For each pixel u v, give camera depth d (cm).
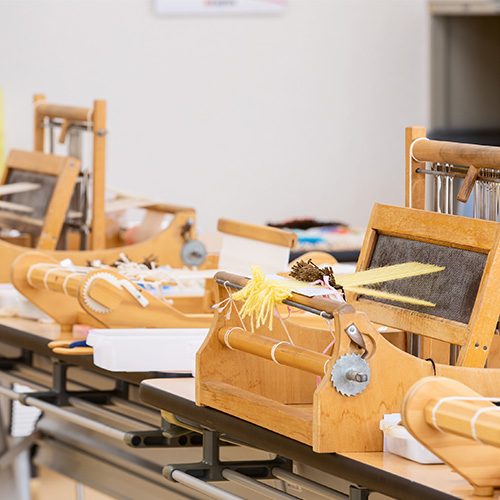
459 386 174
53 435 381
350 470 188
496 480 171
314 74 846
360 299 251
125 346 270
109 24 786
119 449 334
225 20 818
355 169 864
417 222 239
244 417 215
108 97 791
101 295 294
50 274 312
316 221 664
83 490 388
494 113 896
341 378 191
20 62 762
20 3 760
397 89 869
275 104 838
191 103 816
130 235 479
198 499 293
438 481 177
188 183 822
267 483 259
